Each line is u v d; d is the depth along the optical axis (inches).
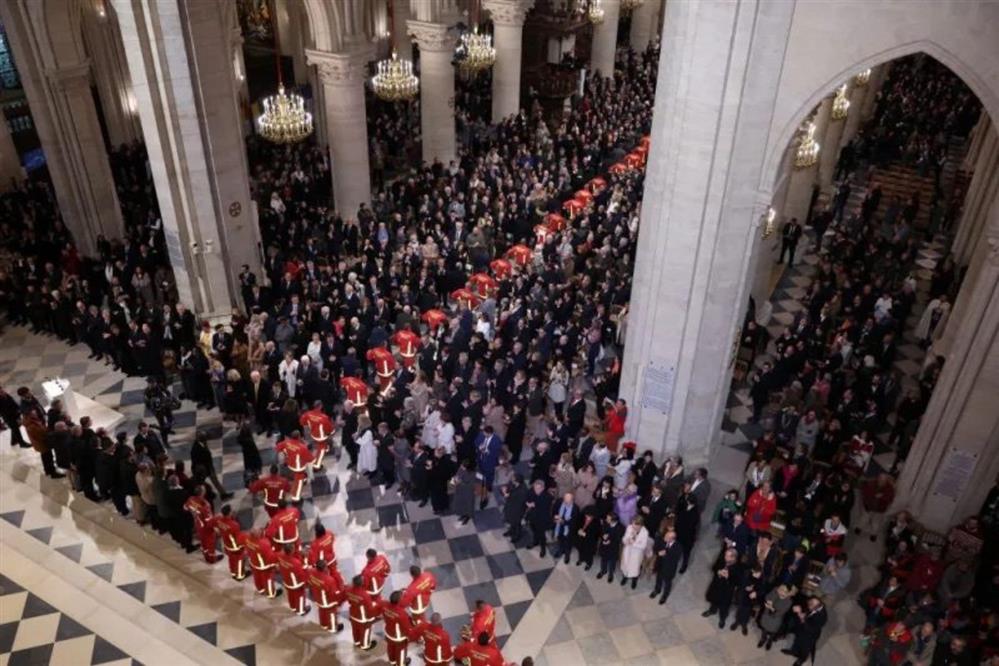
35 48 660.1
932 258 793.6
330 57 729.6
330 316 592.1
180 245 600.7
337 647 392.5
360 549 455.2
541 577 442.0
